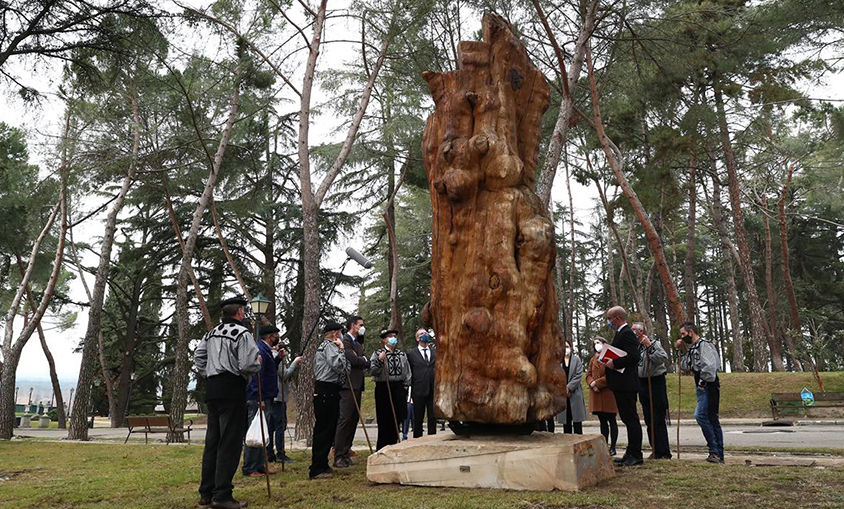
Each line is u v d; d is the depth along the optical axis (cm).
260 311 1203
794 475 626
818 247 4372
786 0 1677
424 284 3662
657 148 1789
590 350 4509
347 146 1488
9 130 2348
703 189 3297
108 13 1367
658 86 1706
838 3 1616
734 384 2284
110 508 572
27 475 876
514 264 648
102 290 1934
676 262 4353
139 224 3039
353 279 3200
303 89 1451
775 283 4353
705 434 768
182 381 1734
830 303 4338
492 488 581
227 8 1684
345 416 836
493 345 635
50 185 1975
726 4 2100
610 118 2008
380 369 881
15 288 2938
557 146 1342
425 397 1009
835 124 2300
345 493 589
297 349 3172
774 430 1541
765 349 2639
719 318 5894
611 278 3297
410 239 3412
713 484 582
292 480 714
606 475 630
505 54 710
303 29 1496
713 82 2250
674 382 2331
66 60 1447
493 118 687
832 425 1678
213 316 3055
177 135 1912
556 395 649
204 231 3044
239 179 2938
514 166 663
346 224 3106
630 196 1556
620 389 754
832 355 3731
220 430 579
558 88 1544
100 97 1862
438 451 612
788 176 2952
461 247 668
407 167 2145
